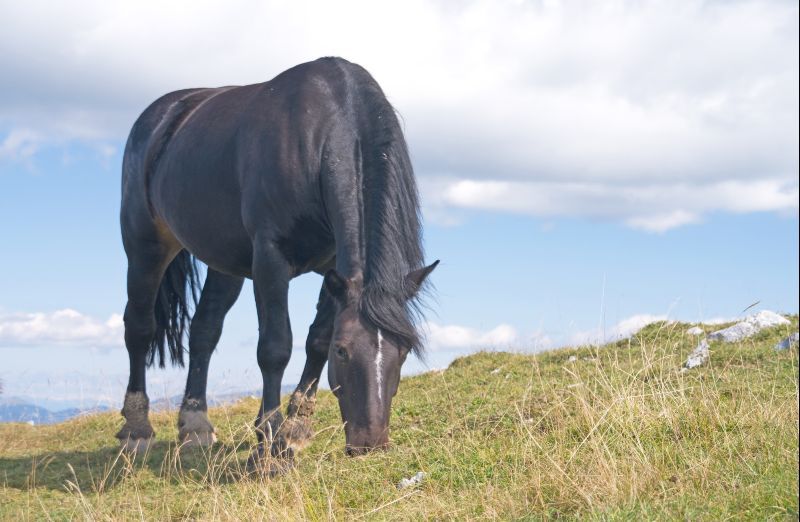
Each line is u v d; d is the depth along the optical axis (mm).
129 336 8750
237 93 7699
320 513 4684
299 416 6582
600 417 5359
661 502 3906
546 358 10523
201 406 8398
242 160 6812
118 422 10750
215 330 8633
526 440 5398
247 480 5922
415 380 11109
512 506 4246
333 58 7035
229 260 7383
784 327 9438
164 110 8656
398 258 5773
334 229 6242
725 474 4230
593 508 3871
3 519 5859
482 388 9039
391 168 6145
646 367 6586
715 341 9508
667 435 5113
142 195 8391
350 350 5512
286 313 6543
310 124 6500
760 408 5266
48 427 11273
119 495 6270
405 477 5410
